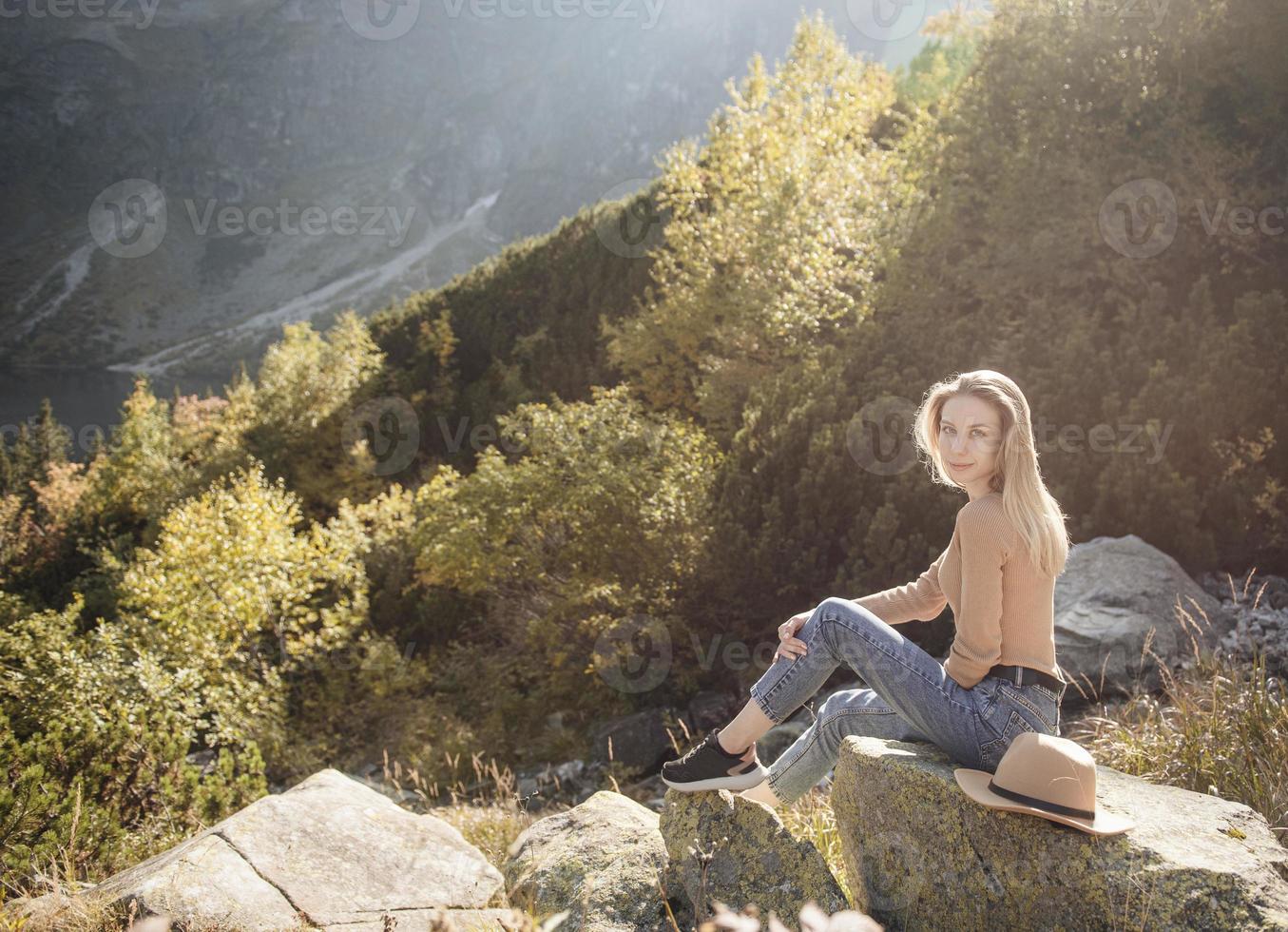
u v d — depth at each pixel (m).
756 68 14.30
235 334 158.88
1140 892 1.67
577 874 2.28
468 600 11.05
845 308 11.53
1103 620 5.12
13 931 2.12
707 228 13.96
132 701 6.45
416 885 2.40
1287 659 4.73
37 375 138.00
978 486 2.12
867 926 1.18
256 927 2.08
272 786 8.75
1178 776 2.99
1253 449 6.54
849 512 7.83
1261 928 1.56
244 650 10.59
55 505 35.44
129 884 2.23
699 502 8.62
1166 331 7.87
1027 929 1.80
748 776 2.25
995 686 2.06
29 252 180.88
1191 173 9.02
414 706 9.52
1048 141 10.34
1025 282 9.73
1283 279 8.33
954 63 18.98
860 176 13.09
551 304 23.77
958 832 1.91
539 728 8.56
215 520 11.05
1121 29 10.10
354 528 13.34
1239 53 9.11
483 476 9.70
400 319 28.69
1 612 8.57
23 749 4.73
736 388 11.93
